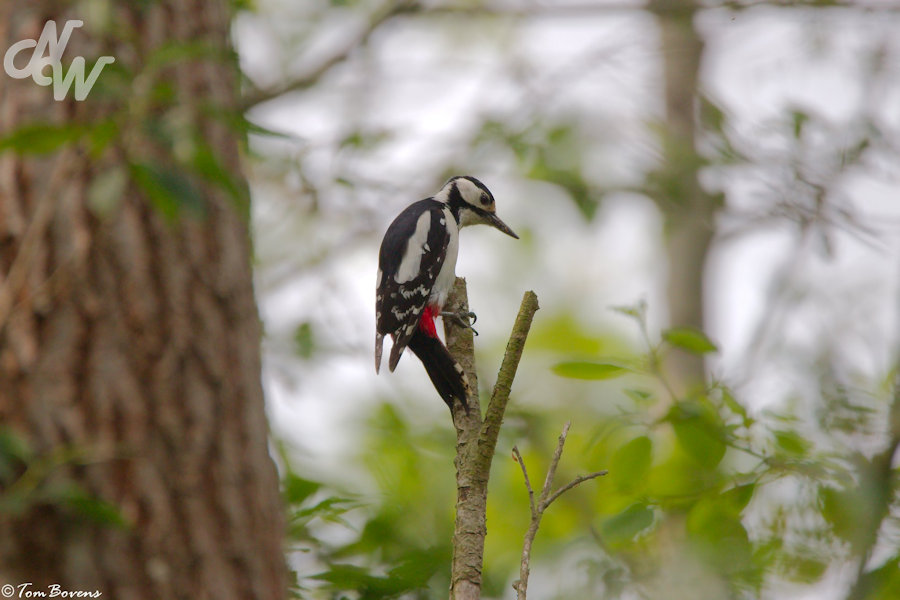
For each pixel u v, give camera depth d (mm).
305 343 11461
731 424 8516
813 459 8039
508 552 13305
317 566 7969
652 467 9273
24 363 6160
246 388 6852
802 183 12133
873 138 12375
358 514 8906
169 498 6172
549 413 15023
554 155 14656
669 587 7793
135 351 6348
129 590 5883
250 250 7707
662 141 14836
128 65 6668
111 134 5230
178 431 6344
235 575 6297
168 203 5461
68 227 6387
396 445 13203
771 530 7906
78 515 5824
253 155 12047
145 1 6891
